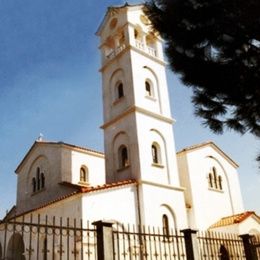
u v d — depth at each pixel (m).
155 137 25.34
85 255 17.62
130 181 22.22
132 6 28.62
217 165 31.69
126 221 20.70
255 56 8.67
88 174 30.00
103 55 29.58
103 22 30.34
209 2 8.48
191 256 12.35
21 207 30.94
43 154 30.59
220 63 8.80
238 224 24.84
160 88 27.66
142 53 27.56
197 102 9.42
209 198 29.05
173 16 8.92
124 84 26.47
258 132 9.27
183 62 9.02
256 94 8.82
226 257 17.31
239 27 8.43
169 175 24.81
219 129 9.51
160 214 22.77
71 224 18.95
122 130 25.28
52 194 27.83
